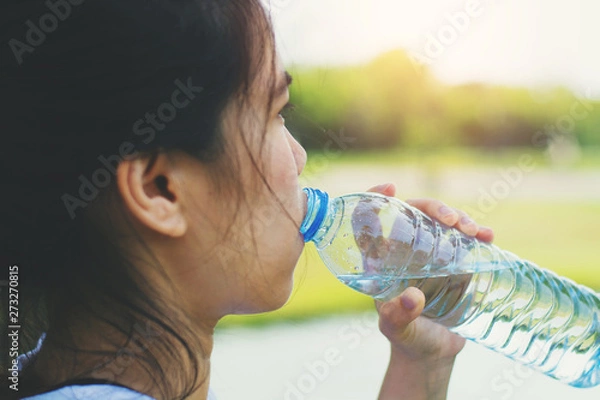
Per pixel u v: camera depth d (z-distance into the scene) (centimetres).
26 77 147
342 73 818
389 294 202
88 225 151
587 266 723
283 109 174
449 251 206
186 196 151
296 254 167
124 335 154
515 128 1194
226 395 462
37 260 154
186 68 146
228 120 151
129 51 144
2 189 150
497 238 828
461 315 209
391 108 1034
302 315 580
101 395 146
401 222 202
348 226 198
